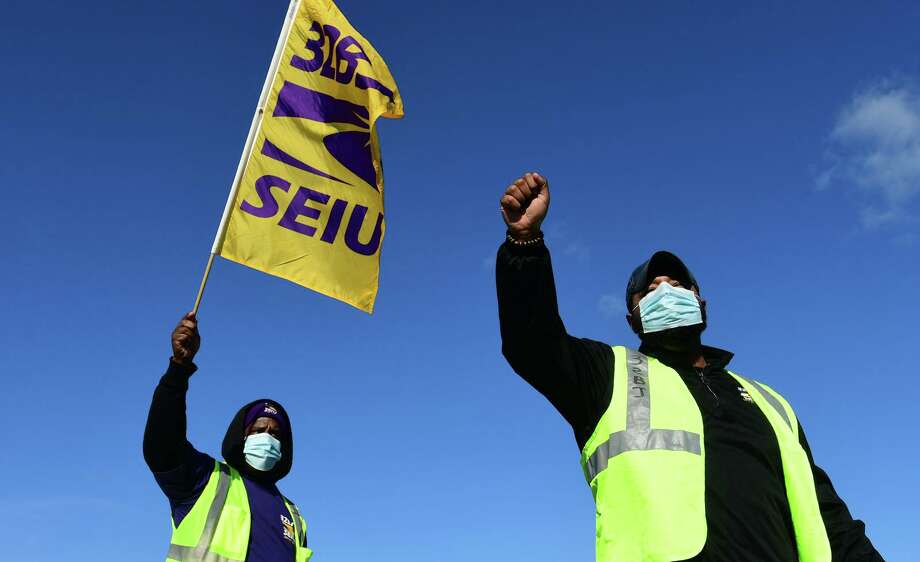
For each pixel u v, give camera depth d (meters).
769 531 3.70
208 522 7.01
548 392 4.07
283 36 7.86
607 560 3.70
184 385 6.78
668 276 4.88
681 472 3.76
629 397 4.04
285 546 7.40
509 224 3.98
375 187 7.85
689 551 3.54
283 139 7.57
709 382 4.33
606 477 3.85
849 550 4.23
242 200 7.26
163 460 6.79
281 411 8.21
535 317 3.92
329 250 7.48
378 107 7.96
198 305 6.90
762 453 3.99
